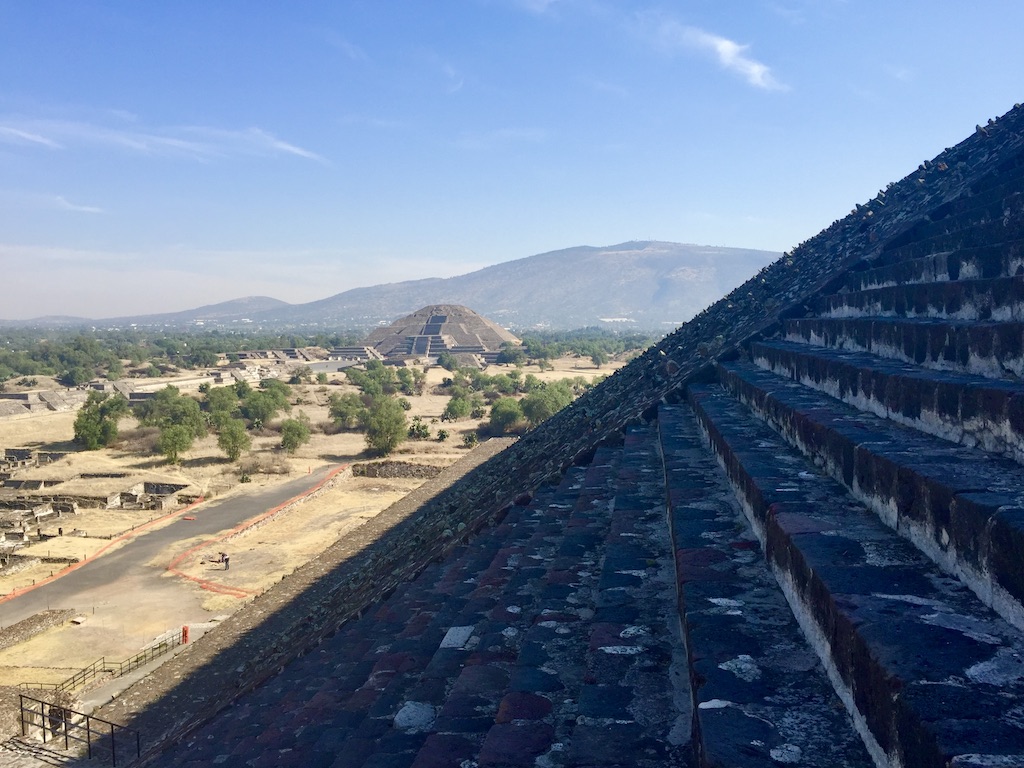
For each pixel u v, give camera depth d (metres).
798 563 4.59
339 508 54.50
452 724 5.53
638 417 15.24
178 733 13.34
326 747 7.01
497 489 15.89
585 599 6.98
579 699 4.71
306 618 15.47
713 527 6.66
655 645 5.32
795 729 3.44
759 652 4.25
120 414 86.56
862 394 7.58
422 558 13.24
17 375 153.38
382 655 9.15
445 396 123.00
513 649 6.80
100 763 18.31
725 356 15.74
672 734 4.22
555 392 83.81
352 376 140.00
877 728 3.08
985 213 10.95
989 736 2.46
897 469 4.73
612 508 9.92
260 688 11.88
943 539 4.09
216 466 67.81
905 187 19.73
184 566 41.41
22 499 55.56
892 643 3.22
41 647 30.73
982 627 3.31
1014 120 15.61
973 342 6.39
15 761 18.55
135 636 31.91
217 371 164.88
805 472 6.61
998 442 4.86
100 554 43.56
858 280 14.05
